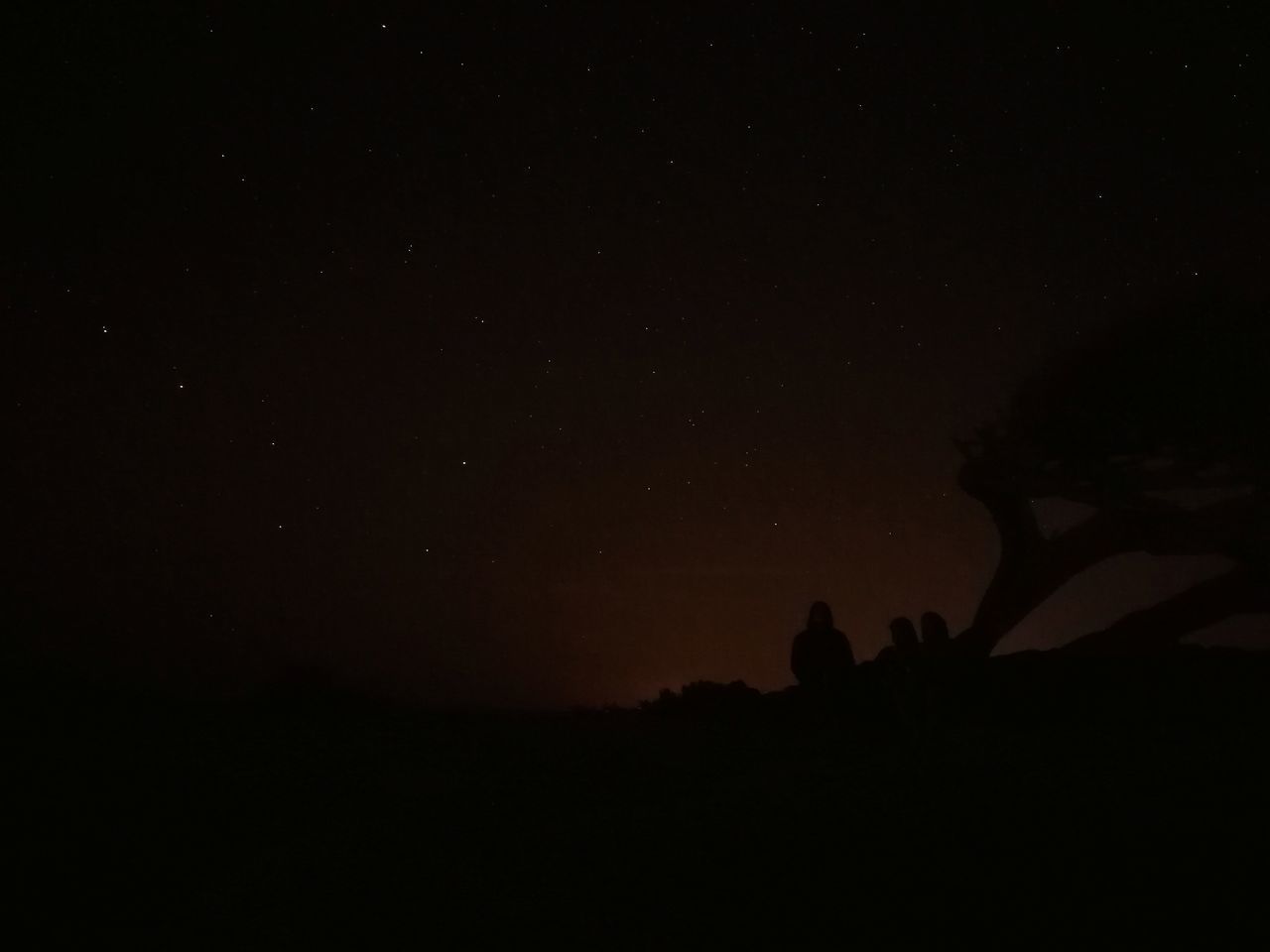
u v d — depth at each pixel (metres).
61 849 4.82
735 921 3.49
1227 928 3.04
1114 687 8.09
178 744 6.18
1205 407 9.33
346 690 9.28
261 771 5.90
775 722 8.23
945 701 8.00
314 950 3.68
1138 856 3.54
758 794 4.84
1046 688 8.25
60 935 4.17
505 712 8.95
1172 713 7.23
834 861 3.82
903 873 3.65
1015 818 4.01
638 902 3.71
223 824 5.21
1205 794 4.07
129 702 7.09
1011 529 10.92
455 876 4.15
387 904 3.96
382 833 4.81
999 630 10.80
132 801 5.34
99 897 4.49
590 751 6.69
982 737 6.28
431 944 3.61
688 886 3.78
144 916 4.29
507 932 3.61
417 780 5.87
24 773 5.49
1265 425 9.23
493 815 5.06
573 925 3.60
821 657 8.76
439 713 8.48
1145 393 9.55
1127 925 3.14
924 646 8.81
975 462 10.82
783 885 3.69
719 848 4.07
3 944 4.09
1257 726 6.16
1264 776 4.23
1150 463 10.02
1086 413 9.89
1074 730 6.62
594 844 4.32
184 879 4.63
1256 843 3.52
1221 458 9.50
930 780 4.76
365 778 5.87
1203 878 3.34
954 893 3.46
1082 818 3.92
